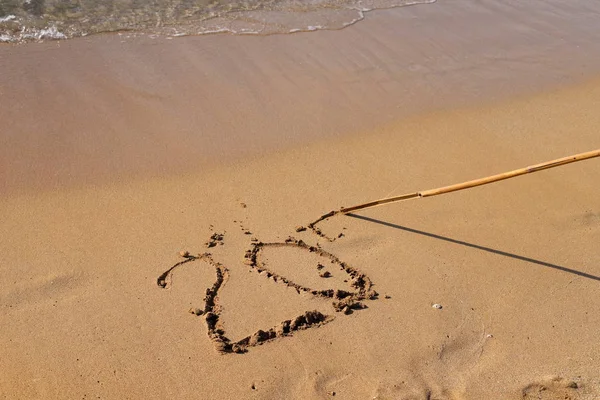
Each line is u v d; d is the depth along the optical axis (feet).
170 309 6.36
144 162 7.94
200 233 7.11
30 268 6.60
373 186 7.86
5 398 5.58
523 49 10.68
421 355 6.12
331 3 11.59
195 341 6.11
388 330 6.30
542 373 6.02
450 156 8.39
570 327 6.42
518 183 8.00
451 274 6.85
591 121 9.19
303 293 6.58
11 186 7.45
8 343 5.96
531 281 6.82
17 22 10.23
